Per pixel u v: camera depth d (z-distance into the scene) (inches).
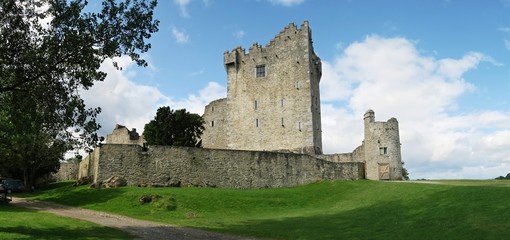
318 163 1886.1
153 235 815.7
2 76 765.9
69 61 804.6
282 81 2488.9
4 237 670.5
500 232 697.0
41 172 2137.1
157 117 2034.9
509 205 845.2
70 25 784.3
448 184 1326.3
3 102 815.1
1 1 750.5
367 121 2033.7
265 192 1529.3
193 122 2097.7
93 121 852.6
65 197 1397.6
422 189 1206.3
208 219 1109.7
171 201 1254.3
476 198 956.6
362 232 843.4
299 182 1814.7
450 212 894.4
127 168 1530.5
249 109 2524.6
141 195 1304.1
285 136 2410.2
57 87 819.4
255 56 2586.1
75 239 699.4
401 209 1034.1
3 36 751.7
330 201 1389.0
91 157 1723.7
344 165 1957.4
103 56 815.7
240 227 962.7
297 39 2511.1
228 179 1680.6
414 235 766.5
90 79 833.5
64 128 840.3
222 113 2780.5
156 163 1579.7
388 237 774.5
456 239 700.0
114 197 1307.8
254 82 2554.1
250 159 1738.4
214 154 1683.1
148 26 840.9
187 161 1630.2
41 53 774.5
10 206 1189.1
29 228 787.4
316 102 2568.9
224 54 2657.5
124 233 818.8
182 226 975.6
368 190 1411.2
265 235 852.0
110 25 812.0
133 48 831.7
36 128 831.1
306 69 2453.2
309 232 875.4
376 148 1978.3
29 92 806.5
